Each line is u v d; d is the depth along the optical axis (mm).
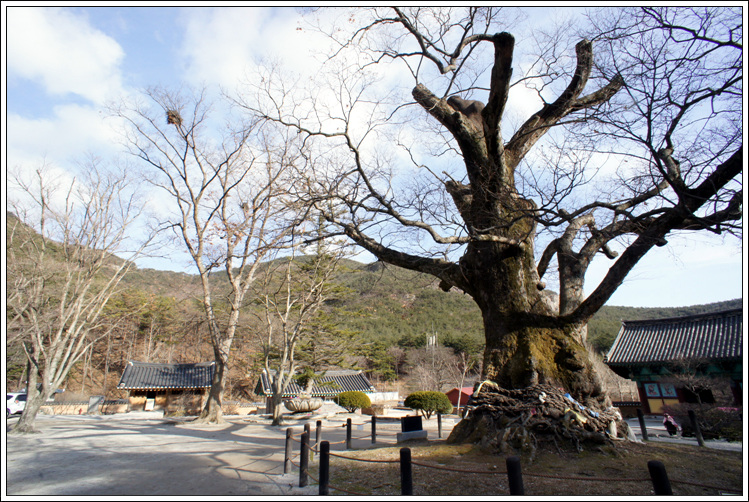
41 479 6750
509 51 7926
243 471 7137
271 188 16391
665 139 6938
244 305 19938
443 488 5445
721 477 5930
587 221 10430
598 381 8188
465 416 8477
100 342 41406
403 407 31125
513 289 9055
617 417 8234
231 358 38781
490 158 9141
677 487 5395
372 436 10680
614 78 7332
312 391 29906
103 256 16266
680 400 19750
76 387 37812
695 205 6918
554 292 10766
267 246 9734
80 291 16484
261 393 29422
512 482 3908
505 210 9289
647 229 8047
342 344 28016
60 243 16094
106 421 18922
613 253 11227
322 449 5410
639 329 23281
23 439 11992
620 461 6555
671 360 19672
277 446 10406
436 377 34094
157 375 27812
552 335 8570
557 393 7789
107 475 6953
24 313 15320
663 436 13102
